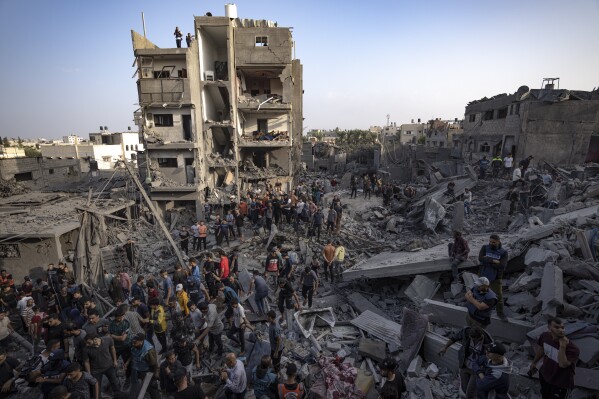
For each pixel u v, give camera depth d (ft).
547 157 83.87
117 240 54.65
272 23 93.04
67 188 103.55
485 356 18.53
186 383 18.53
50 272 38.68
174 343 24.72
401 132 251.80
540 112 82.58
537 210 51.83
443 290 36.40
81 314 29.78
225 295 31.53
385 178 126.82
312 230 57.98
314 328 33.55
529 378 21.20
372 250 53.36
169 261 54.54
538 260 30.19
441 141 178.81
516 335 24.95
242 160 98.78
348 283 43.04
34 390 26.45
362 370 25.63
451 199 63.93
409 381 24.16
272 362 25.84
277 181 97.66
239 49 89.35
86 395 21.38
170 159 83.46
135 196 79.10
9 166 96.48
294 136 108.06
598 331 21.91
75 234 59.98
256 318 35.45
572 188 59.00
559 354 16.94
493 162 76.48
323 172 173.99
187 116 80.74
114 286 35.91
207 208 79.87
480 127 107.04
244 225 66.64
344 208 76.54
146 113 80.23
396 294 39.45
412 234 59.57
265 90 102.32
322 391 22.88
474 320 22.71
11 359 24.77
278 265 40.63
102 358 21.97
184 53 77.30
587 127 81.51
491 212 60.80
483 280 22.11
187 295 32.45
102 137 192.24
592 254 30.48
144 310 28.02
